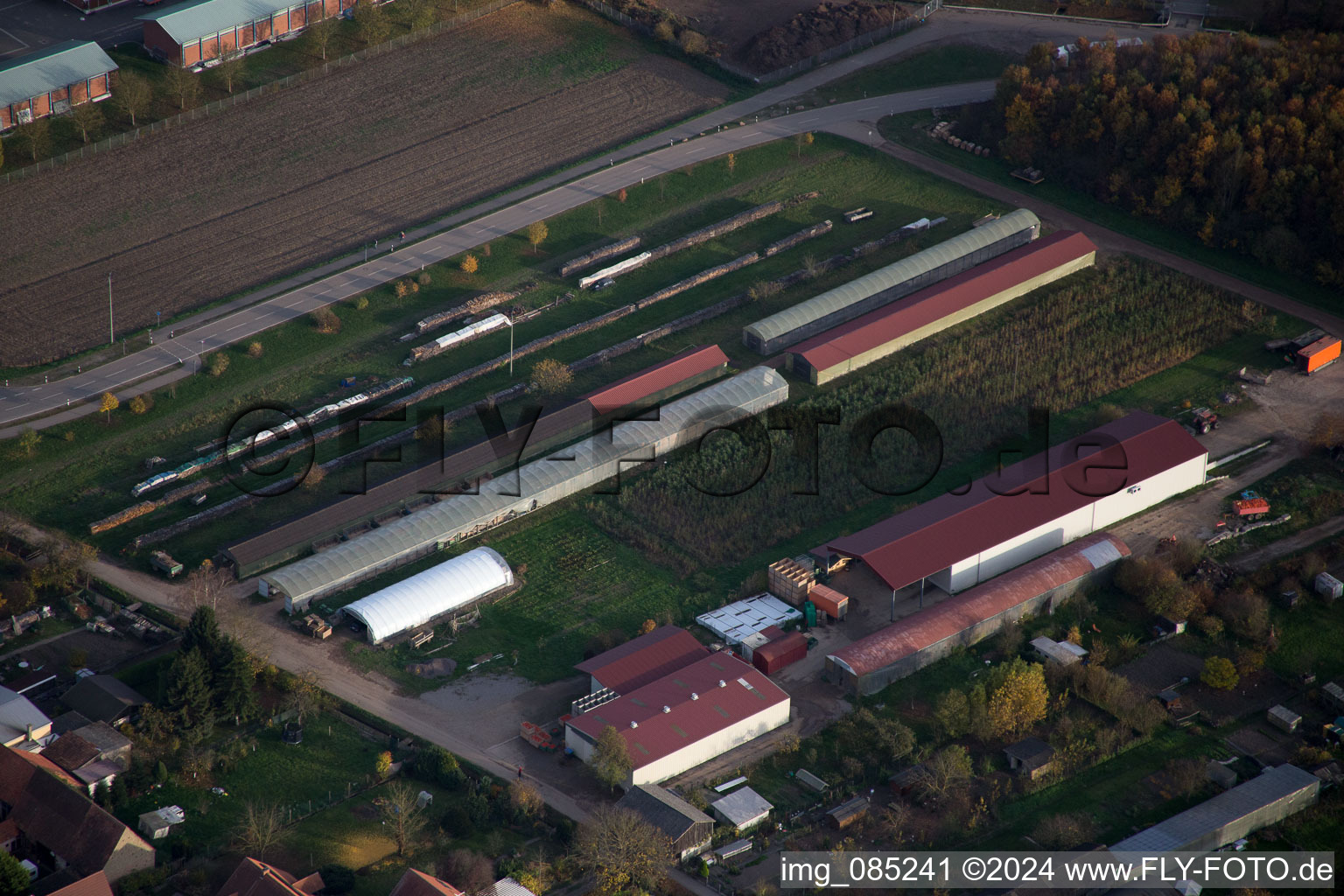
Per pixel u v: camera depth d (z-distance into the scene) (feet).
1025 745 527.40
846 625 587.27
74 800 474.90
